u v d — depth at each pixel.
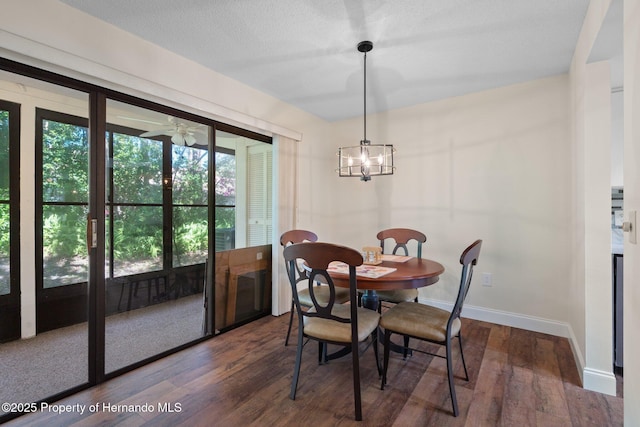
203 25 1.98
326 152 4.02
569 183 2.61
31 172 2.09
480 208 3.04
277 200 3.24
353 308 1.67
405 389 1.91
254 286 3.16
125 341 2.40
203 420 1.62
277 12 1.85
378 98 3.22
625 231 1.10
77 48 1.80
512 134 2.88
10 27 1.56
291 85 2.90
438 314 1.95
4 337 2.18
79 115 1.98
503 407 1.73
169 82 2.27
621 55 1.84
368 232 3.76
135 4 1.77
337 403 1.77
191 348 2.47
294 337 2.71
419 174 3.39
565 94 2.64
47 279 2.15
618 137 2.41
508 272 2.90
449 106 3.21
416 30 2.04
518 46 2.22
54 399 1.77
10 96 1.96
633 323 1.05
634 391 1.04
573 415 1.67
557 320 2.69
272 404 1.75
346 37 2.12
